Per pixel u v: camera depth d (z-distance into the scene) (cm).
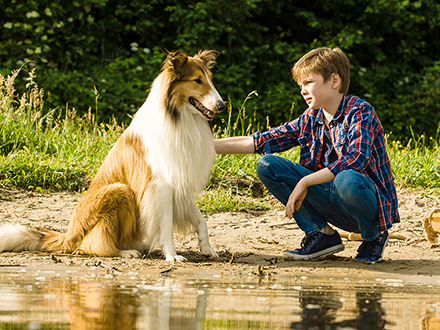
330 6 1720
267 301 279
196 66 454
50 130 912
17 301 267
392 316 249
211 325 226
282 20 1780
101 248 459
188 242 537
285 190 452
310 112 458
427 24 1780
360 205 410
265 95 1630
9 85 902
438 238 529
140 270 397
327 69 421
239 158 827
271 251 501
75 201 692
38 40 1505
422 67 1825
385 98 1714
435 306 276
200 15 1545
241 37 1656
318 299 288
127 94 1492
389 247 525
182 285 329
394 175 812
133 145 464
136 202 459
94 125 945
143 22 1639
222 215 668
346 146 424
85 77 1506
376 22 1728
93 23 1578
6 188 708
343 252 498
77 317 234
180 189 457
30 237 485
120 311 247
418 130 1673
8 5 1526
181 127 451
